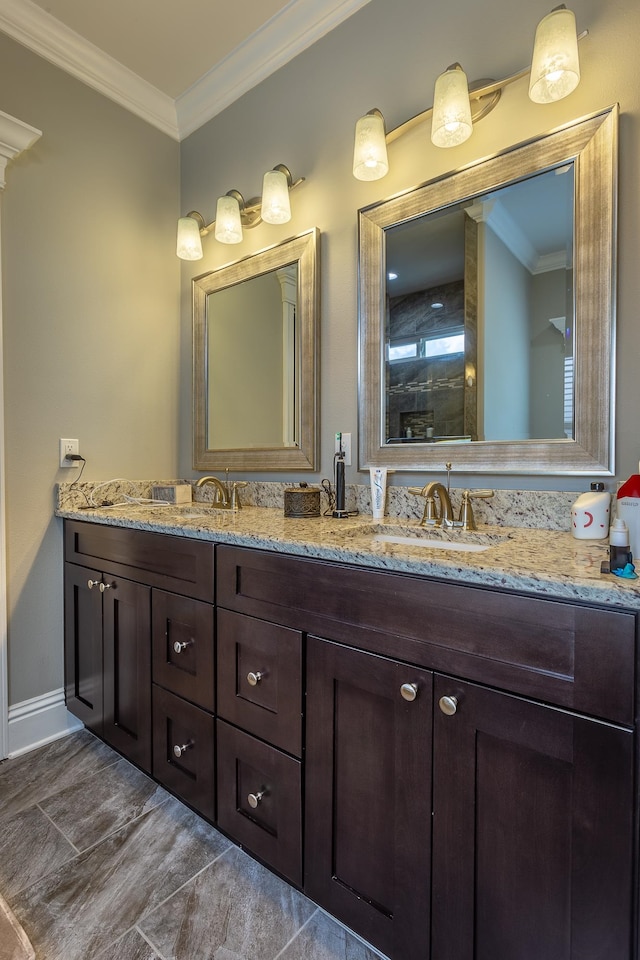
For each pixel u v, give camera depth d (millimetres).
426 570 850
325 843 1007
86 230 1938
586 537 1118
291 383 1838
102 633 1662
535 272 1280
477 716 794
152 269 2189
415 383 1511
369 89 1604
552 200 1252
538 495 1277
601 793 684
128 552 1543
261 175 1937
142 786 1545
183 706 1344
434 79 1455
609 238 1163
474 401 1395
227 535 1208
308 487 1615
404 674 882
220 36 1827
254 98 1954
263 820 1137
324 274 1743
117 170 2041
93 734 1871
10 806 1441
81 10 1700
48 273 1816
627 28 1144
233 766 1205
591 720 689
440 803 837
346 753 971
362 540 1104
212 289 2150
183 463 2309
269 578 1119
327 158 1724
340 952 1000
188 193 2254
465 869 810
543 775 734
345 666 970
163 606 1411
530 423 1298
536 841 741
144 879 1179
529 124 1290
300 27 1757
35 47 1763
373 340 1593
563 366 1241
